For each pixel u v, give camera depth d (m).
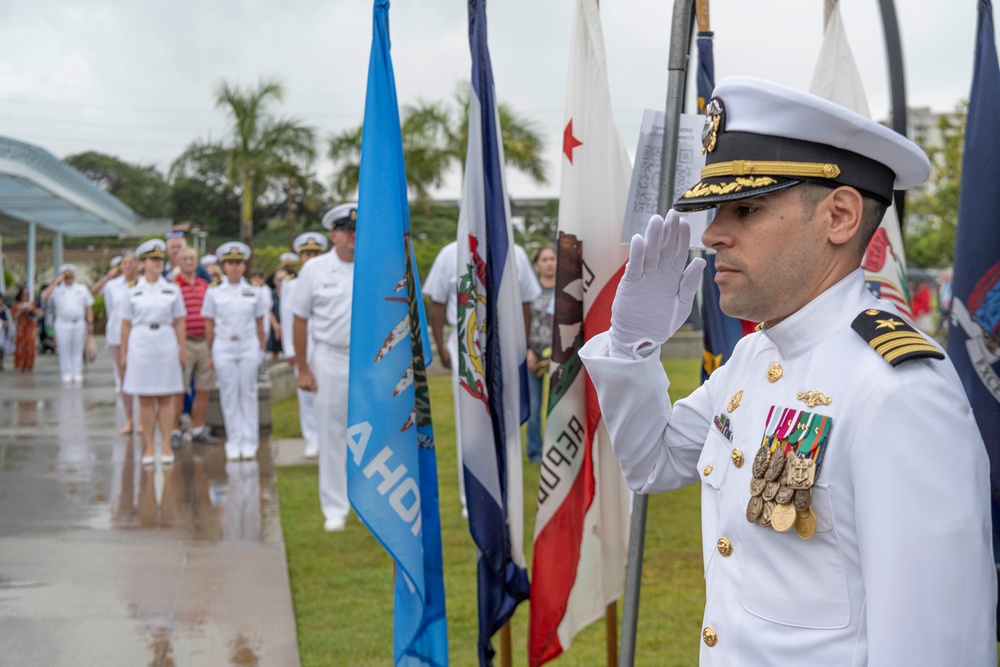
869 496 1.38
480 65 3.12
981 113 2.76
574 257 3.05
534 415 8.37
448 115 25.06
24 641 4.16
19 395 13.81
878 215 1.59
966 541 1.33
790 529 1.48
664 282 1.81
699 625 4.41
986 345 2.71
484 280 3.13
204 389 9.46
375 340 2.89
